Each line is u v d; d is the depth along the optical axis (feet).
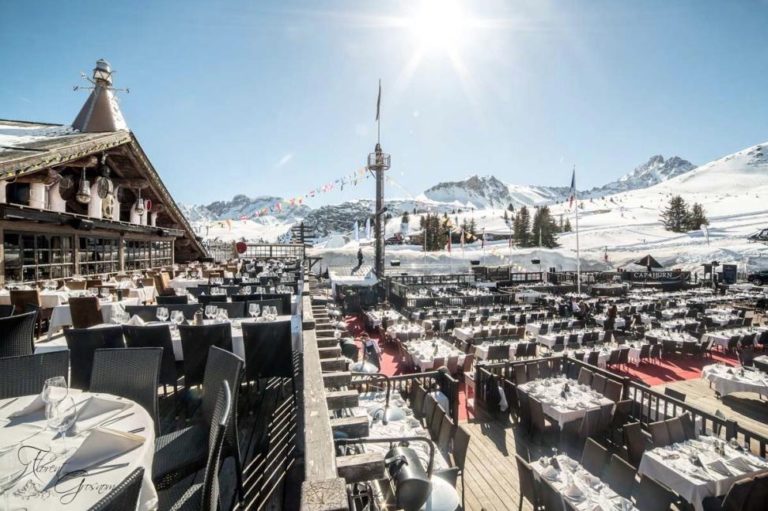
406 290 58.54
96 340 11.35
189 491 6.30
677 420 16.81
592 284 81.35
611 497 12.32
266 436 10.72
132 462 4.82
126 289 27.22
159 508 6.41
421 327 39.96
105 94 43.78
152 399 7.91
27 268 28.89
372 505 8.57
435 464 11.64
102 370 8.12
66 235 33.50
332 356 16.44
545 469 13.69
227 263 64.69
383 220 76.48
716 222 250.98
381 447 11.75
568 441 19.21
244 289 27.71
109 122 42.50
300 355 16.61
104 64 44.04
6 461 4.74
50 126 43.16
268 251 107.65
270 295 23.68
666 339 36.60
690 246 149.59
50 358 8.16
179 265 60.90
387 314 47.80
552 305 59.77
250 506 7.82
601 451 14.71
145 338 12.16
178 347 13.98
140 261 49.88
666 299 64.23
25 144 27.84
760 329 39.75
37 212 27.43
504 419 23.06
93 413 6.11
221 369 7.75
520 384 23.91
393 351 38.42
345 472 7.30
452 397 18.04
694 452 14.74
